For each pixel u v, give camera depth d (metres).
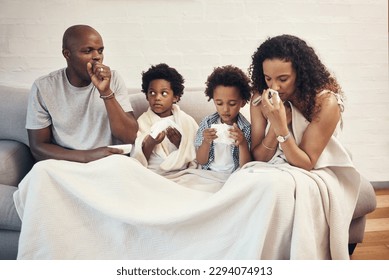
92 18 2.37
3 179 1.73
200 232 1.46
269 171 1.46
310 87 1.56
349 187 1.62
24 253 1.45
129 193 1.50
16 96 2.02
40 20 2.34
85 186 1.51
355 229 1.75
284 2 2.48
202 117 1.99
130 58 2.42
